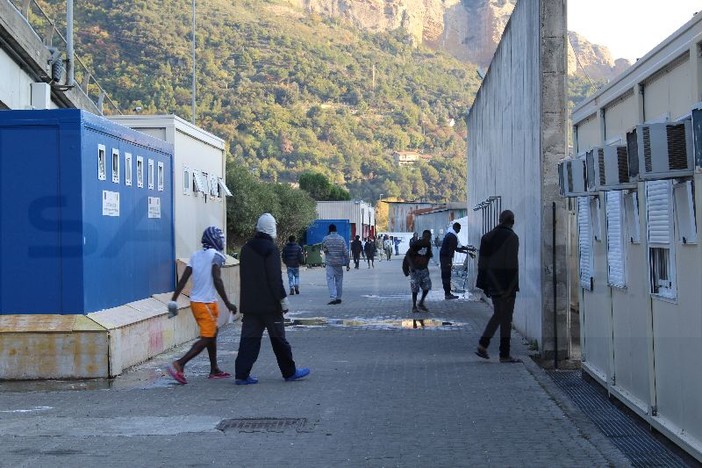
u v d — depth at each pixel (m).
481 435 7.72
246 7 184.12
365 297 25.80
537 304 13.42
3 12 14.30
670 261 7.12
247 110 142.75
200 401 9.42
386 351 13.59
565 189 10.42
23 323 10.66
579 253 11.12
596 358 10.38
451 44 179.75
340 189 99.81
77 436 7.72
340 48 180.75
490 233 12.27
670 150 6.24
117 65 115.88
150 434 7.80
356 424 8.20
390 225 103.19
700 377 6.43
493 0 129.75
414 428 8.02
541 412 8.73
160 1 129.12
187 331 14.68
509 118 17.38
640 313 8.20
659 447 7.40
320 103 156.75
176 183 16.03
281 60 162.12
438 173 141.62
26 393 9.98
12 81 15.91
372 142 148.50
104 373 10.70
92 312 10.95
